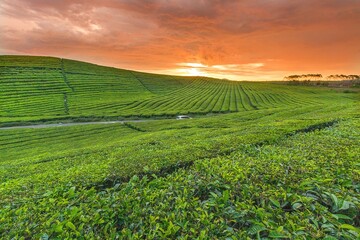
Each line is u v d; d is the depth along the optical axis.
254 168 7.17
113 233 4.52
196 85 160.50
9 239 4.59
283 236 3.92
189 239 4.32
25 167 15.02
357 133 12.59
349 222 4.73
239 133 15.52
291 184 5.95
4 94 92.75
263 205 5.11
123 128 56.97
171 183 6.56
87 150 20.94
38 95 96.44
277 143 11.45
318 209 4.76
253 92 135.62
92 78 134.62
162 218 4.93
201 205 5.32
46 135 51.66
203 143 12.52
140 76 163.50
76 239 4.40
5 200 6.74
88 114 75.31
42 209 5.71
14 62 137.12
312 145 10.23
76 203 6.05
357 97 121.56
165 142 18.23
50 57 159.75
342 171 6.66
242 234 4.26
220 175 6.82
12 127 61.00
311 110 48.41
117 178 8.06
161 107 90.38
